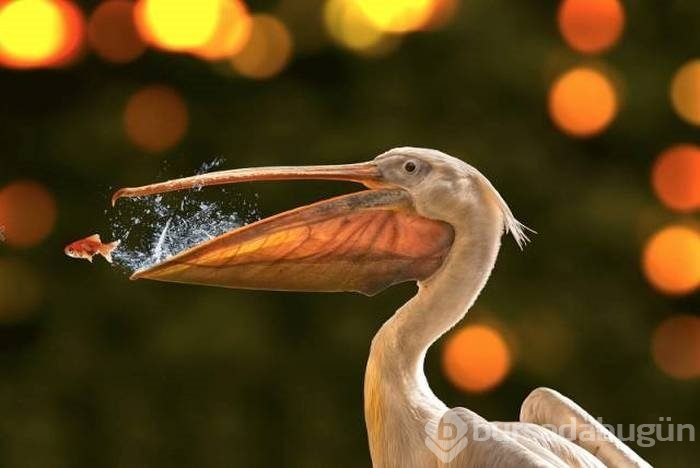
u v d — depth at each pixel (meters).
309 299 12.53
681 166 12.62
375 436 7.96
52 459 12.58
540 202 12.56
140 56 12.71
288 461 12.56
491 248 7.97
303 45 12.58
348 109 12.62
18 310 12.71
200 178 7.85
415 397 7.91
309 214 7.97
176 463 12.59
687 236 12.59
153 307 12.60
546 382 12.50
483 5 12.47
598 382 12.58
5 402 12.66
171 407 12.59
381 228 7.99
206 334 12.43
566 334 12.51
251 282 8.00
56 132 12.67
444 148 12.47
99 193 12.66
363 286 8.05
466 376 12.48
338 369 12.53
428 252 8.00
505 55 12.47
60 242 12.71
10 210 12.68
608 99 12.50
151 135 12.66
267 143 12.55
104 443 12.63
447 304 7.96
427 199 7.93
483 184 7.97
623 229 12.53
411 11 12.43
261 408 12.56
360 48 12.55
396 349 7.96
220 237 7.92
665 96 12.56
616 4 12.52
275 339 12.51
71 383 12.67
